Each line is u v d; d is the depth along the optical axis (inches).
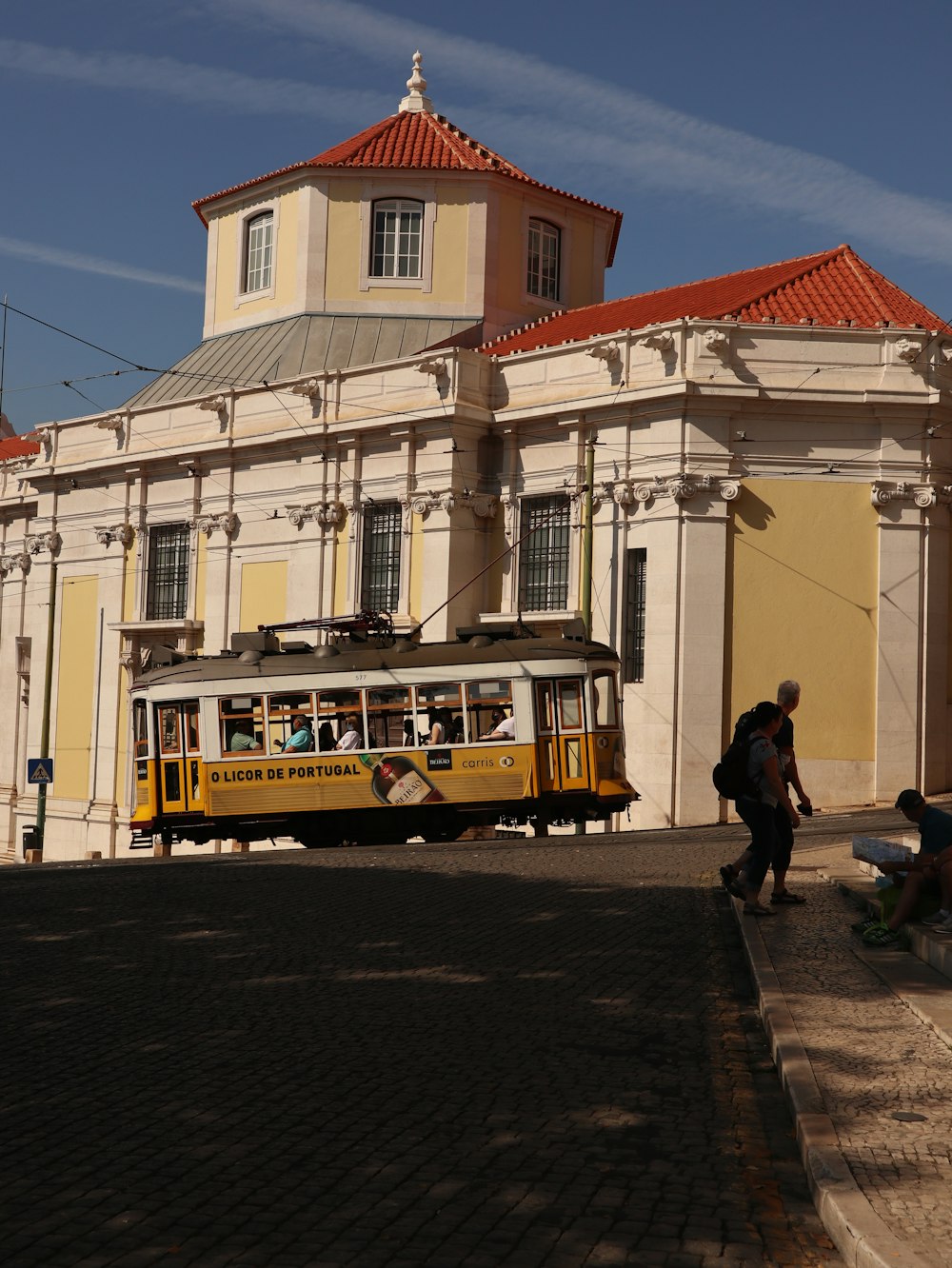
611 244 1765.5
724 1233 230.7
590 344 1302.9
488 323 1563.7
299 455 1485.0
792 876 645.3
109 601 1670.8
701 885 645.3
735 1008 397.7
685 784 1219.2
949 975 395.9
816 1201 241.6
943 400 1227.9
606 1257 219.8
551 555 1338.6
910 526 1229.7
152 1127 282.4
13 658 1860.2
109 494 1683.1
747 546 1233.4
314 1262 215.9
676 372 1238.9
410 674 1013.8
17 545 1881.2
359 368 1434.5
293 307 1599.4
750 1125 290.5
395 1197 244.5
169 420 1619.1
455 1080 318.0
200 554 1576.0
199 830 1048.8
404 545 1386.6
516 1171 259.0
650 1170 261.3
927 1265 199.2
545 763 995.3
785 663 1227.9
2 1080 317.4
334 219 1582.2
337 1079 318.3
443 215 1569.9
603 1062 336.5
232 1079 318.0
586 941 492.4
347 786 1013.2
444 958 459.2
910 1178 239.0
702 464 1231.5
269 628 1091.3
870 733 1224.8
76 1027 366.3
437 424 1364.4
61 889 656.4
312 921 533.6
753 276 1459.2
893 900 461.7
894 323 1261.1
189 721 1045.2
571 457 1314.0
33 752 1780.3
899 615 1226.6
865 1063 312.8
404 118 1690.5
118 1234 226.1
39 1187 247.3
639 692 1249.4
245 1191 246.2
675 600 1229.7
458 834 1019.9
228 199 1680.6
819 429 1235.9
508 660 1002.1
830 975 407.5
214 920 540.7
